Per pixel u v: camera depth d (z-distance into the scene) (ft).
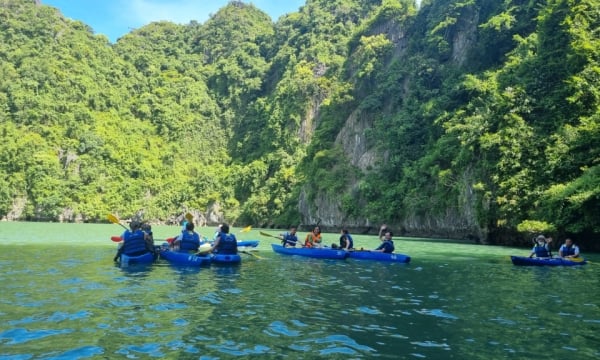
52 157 273.13
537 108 117.60
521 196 107.34
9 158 262.88
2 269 42.14
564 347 19.71
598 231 89.04
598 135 95.30
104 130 316.19
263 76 392.06
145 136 342.03
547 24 125.70
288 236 68.18
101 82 357.82
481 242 121.08
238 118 381.60
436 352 18.75
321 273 43.55
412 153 179.22
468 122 141.69
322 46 335.88
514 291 35.40
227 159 352.28
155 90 380.78
